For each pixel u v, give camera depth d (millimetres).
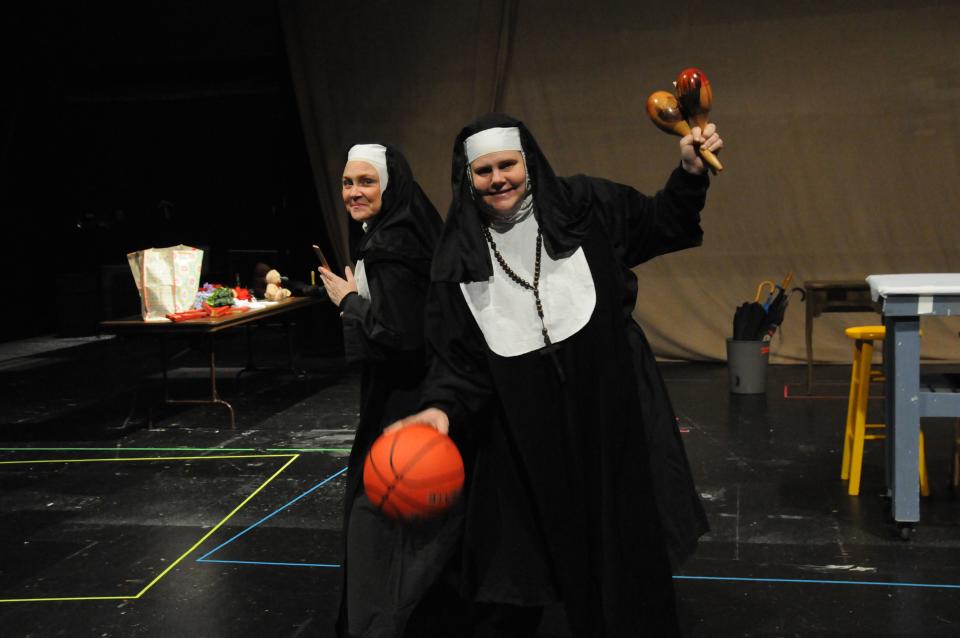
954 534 3801
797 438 5539
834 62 7762
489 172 2346
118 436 6215
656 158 8156
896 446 3725
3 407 7363
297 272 9523
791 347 8094
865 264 7898
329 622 3162
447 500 2168
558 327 2367
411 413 2688
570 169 8328
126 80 10883
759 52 7875
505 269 2408
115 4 10594
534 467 2361
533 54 8312
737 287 8164
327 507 4488
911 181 7742
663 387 2539
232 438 6035
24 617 3281
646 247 2533
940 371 4160
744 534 3887
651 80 8094
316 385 7918
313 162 8906
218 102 12375
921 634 2932
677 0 7977
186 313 6262
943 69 7590
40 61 10984
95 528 4270
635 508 2367
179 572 3680
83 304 11758
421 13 8500
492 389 2426
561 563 2359
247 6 10312
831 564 3523
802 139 7883
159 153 12570
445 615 2844
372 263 2652
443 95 8562
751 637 2939
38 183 12102
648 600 2348
